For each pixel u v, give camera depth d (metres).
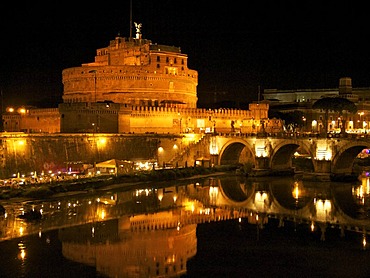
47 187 98.88
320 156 125.00
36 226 75.38
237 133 147.00
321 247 65.12
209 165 147.38
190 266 57.94
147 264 58.66
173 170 132.25
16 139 111.81
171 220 81.50
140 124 156.38
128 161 131.75
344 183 121.81
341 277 54.47
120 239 69.19
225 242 67.75
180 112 166.75
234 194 109.19
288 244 66.62
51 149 120.19
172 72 181.62
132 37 199.00
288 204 96.00
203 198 103.75
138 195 105.88
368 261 59.44
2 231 72.38
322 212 87.56
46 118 170.00
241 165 149.88
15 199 93.75
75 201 96.06
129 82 173.88
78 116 146.00
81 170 122.19
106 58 195.62
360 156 165.38
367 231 73.31
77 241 67.75
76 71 178.38
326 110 163.25
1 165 107.12
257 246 65.62
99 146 131.88
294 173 142.88
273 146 136.62
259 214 86.50
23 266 57.66
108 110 147.00
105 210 88.56
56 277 54.47
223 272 56.00
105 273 55.72
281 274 55.34
